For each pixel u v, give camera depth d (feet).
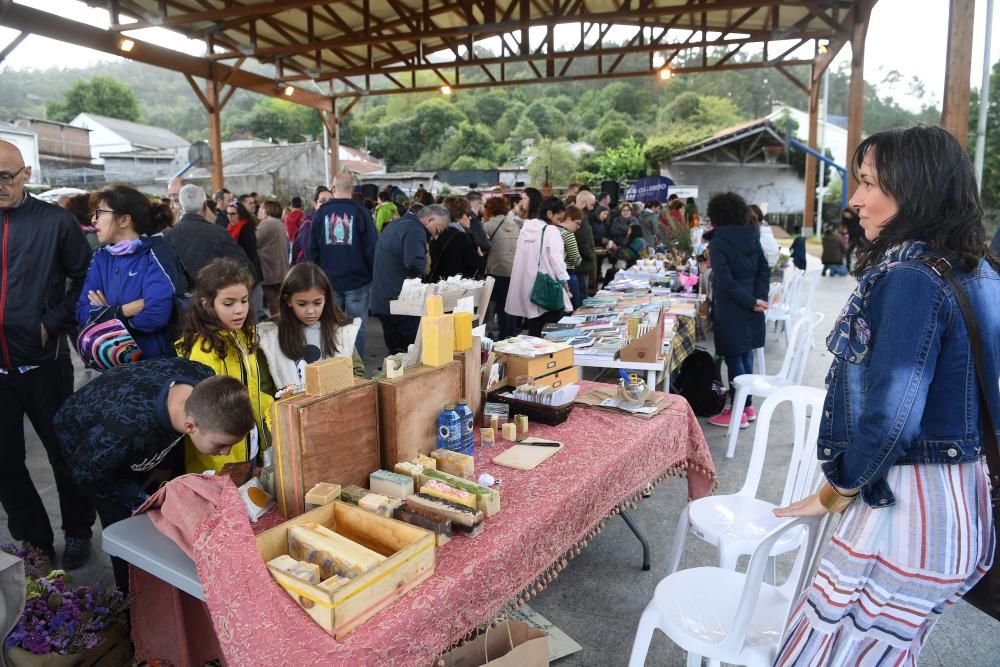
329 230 16.22
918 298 3.32
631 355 10.38
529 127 194.70
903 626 3.60
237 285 6.61
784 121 104.42
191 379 5.87
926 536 3.46
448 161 185.06
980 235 3.46
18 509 8.09
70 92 201.16
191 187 13.67
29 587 5.57
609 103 210.59
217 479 4.85
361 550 3.90
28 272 7.67
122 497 5.90
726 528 6.35
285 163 107.04
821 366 18.39
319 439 4.70
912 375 3.29
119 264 7.89
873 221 3.72
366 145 187.52
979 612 7.29
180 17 27.12
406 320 15.81
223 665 5.14
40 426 8.08
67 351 8.39
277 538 4.11
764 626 5.00
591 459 6.01
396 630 3.59
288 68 40.68
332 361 4.86
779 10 37.29
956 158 3.41
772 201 83.92
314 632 3.48
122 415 5.47
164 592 4.97
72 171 106.01
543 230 16.92
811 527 4.56
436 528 4.40
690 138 96.53
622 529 9.23
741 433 12.94
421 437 5.55
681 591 5.40
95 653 5.51
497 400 7.11
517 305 17.47
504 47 38.83
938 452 3.43
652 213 32.07
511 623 4.94
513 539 4.58
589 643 6.82
